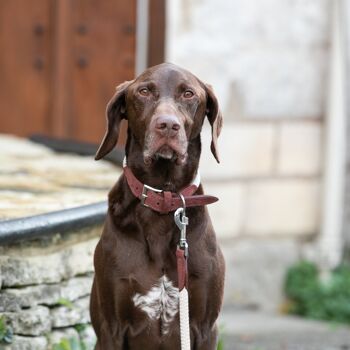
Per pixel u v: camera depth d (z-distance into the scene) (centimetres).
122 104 441
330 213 972
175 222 424
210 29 914
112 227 430
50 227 472
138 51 912
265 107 950
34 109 922
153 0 897
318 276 963
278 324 880
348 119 995
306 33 959
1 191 582
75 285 508
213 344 435
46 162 711
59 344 483
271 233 966
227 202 942
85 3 915
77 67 920
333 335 844
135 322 429
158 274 425
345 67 973
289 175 970
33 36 917
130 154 435
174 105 416
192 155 436
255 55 939
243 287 951
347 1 965
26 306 476
